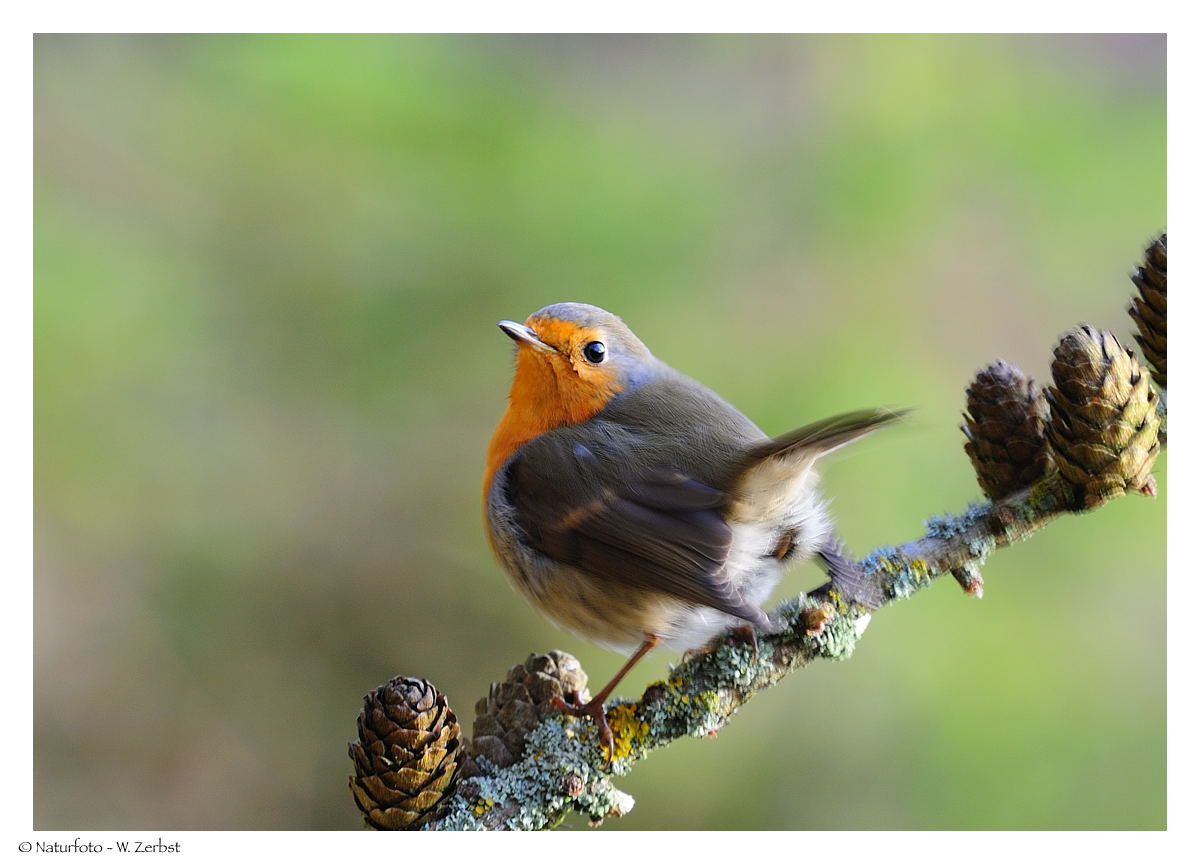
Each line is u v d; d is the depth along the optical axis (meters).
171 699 10.52
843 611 5.36
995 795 9.09
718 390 10.59
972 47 11.48
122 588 10.59
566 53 11.49
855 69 11.42
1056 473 5.31
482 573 11.15
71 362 10.65
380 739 4.85
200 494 10.90
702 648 5.97
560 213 10.91
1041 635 9.43
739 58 11.59
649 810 9.69
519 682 5.30
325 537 11.05
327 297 11.17
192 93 11.13
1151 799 8.99
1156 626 9.44
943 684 9.33
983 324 10.89
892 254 11.03
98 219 10.91
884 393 10.48
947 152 11.22
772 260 11.02
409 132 10.90
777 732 9.68
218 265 11.12
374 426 11.23
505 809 4.95
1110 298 10.95
